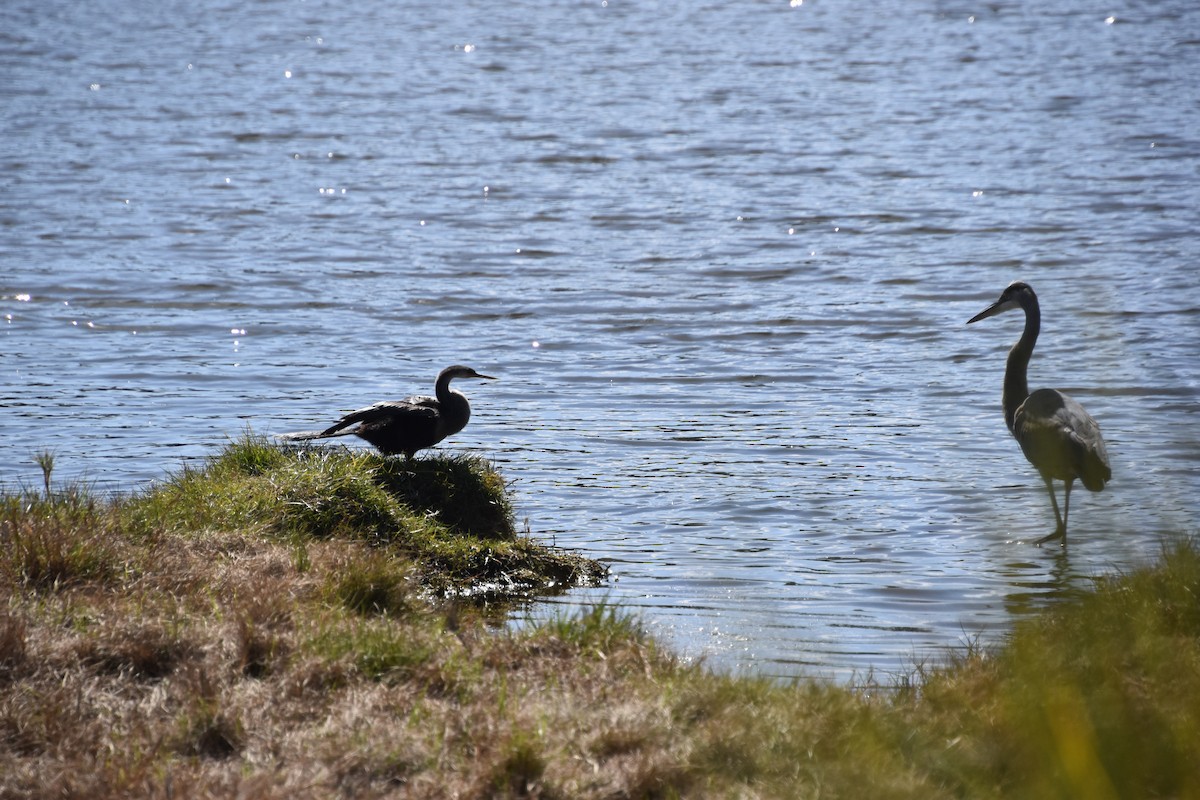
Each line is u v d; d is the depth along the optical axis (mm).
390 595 9438
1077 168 37438
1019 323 22844
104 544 9195
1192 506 13375
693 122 46812
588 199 34688
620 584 11414
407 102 51781
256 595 8523
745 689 7664
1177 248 28047
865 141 42844
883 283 26031
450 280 26516
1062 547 12500
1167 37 67500
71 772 6297
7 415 17141
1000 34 71562
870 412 17891
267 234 30484
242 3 93000
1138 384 18656
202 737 6738
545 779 6363
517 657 8109
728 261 28141
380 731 6781
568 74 59500
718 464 15516
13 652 7375
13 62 61438
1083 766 6309
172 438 16156
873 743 6949
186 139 43281
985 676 7992
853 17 82312
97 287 25281
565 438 16625
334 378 19516
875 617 10594
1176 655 7828
